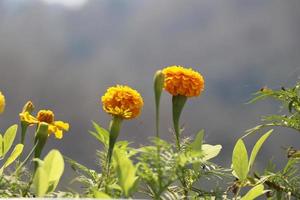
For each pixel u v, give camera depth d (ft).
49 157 3.57
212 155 4.00
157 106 3.59
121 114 3.74
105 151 3.93
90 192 3.72
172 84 3.88
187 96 3.92
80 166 3.89
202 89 3.92
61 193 3.52
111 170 3.72
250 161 4.00
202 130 3.57
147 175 3.43
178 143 3.88
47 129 3.87
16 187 3.70
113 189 3.58
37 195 3.41
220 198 3.96
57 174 3.57
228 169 4.04
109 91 3.83
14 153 4.02
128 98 3.78
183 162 3.42
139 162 3.42
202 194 3.97
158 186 3.43
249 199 3.82
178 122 3.91
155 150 3.39
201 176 3.98
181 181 3.91
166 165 3.43
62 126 4.06
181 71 3.91
